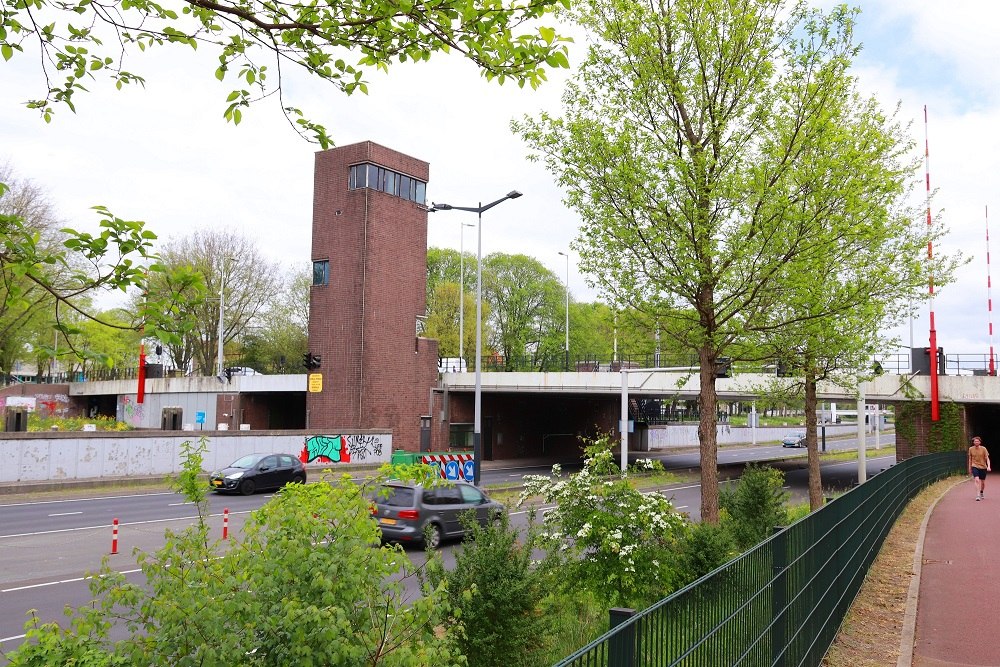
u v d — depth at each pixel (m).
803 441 67.56
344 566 4.20
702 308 11.76
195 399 52.69
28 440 27.22
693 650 4.17
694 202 11.20
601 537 9.60
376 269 42.72
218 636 3.82
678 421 69.88
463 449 47.31
